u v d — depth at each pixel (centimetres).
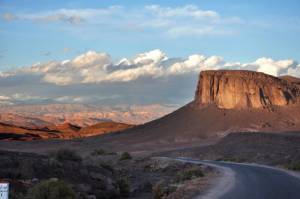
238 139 11738
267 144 10156
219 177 3825
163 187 3108
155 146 18175
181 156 12006
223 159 9044
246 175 3941
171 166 6612
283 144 9756
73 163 4100
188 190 2769
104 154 9812
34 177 3178
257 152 9444
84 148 17562
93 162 5128
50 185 2280
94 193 3244
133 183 4656
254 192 2489
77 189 3142
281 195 2323
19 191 2595
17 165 3338
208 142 18038
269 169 4919
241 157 9025
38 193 2250
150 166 6938
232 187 2838
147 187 4141
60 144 18750
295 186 2798
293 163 4956
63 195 2280
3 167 3216
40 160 3675
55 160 3709
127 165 7431
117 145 18788
